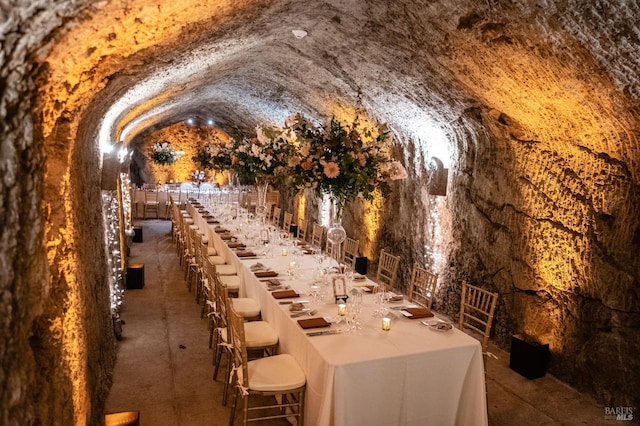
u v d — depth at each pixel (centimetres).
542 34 370
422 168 725
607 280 451
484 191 605
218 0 276
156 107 867
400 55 537
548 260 515
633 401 428
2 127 176
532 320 534
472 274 629
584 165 475
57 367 248
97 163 488
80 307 321
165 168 1748
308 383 357
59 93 225
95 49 226
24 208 195
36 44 176
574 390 479
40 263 211
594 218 465
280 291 471
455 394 358
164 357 537
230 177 1554
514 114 511
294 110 966
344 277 450
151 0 213
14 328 188
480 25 405
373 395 331
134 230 1170
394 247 812
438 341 362
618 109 396
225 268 667
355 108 753
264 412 429
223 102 1230
